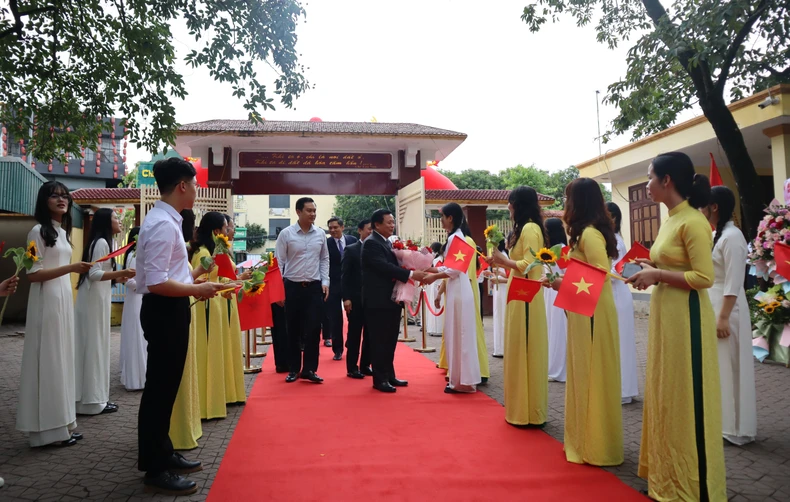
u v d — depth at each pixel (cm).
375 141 1272
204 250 457
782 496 295
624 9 896
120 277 469
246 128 1212
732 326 386
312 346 599
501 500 288
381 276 551
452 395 527
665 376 285
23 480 323
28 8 639
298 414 462
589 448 338
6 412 487
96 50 699
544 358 427
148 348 312
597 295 308
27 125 739
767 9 767
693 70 785
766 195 1203
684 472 276
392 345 558
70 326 400
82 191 1210
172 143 739
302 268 597
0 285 336
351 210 3011
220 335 459
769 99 812
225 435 408
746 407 380
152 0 643
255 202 3531
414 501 287
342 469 331
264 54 668
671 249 287
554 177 3025
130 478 327
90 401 472
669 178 290
